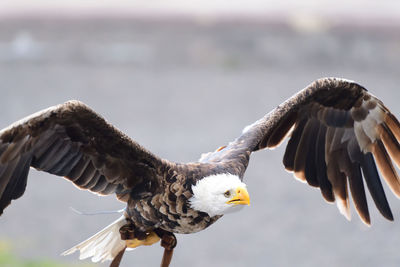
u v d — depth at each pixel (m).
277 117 7.63
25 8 41.47
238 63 35.62
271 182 20.92
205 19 40.59
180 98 29.36
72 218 17.53
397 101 26.94
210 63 35.75
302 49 36.66
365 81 31.12
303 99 7.76
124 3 43.53
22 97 28.17
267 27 39.06
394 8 42.78
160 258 15.21
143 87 30.89
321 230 17.11
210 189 6.50
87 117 6.23
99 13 41.31
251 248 15.83
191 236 16.84
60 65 34.81
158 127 24.72
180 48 37.09
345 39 37.12
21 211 18.06
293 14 41.28
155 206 6.66
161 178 6.62
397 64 34.88
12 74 32.72
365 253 15.26
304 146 8.13
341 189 8.22
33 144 6.20
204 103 28.25
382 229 17.12
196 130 24.30
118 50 36.75
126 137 6.48
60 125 6.23
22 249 15.16
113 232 7.02
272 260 15.07
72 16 40.81
